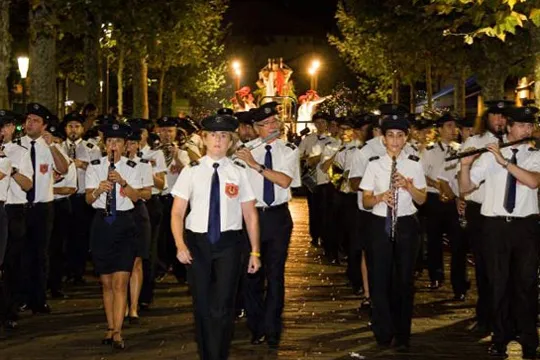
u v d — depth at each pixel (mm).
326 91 57531
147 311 11555
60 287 12547
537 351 9281
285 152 9648
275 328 9539
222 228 7758
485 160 9016
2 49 13305
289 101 27094
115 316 9484
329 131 16203
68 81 36250
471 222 10172
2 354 9148
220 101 44938
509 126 9016
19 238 10484
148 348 9438
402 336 9578
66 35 24094
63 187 12211
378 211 9523
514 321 9297
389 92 39562
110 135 9531
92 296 12672
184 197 7801
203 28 31062
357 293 12844
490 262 9070
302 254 17422
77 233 13609
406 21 22250
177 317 11156
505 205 8891
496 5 10734
